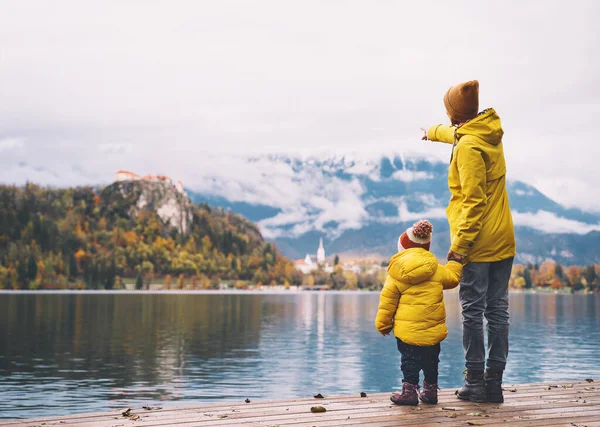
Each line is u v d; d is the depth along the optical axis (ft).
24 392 81.20
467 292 23.66
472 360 23.29
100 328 207.10
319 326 226.99
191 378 94.43
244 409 21.44
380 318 23.11
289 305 460.14
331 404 22.43
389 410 21.50
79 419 19.93
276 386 86.89
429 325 22.40
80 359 119.24
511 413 21.11
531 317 291.17
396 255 22.94
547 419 20.18
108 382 90.43
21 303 420.77
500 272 23.71
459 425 19.36
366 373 100.58
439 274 22.62
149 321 249.75
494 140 23.45
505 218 23.68
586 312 348.38
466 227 22.93
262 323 244.22
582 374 96.63
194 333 189.67
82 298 561.43
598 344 148.36
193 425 19.15
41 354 127.75
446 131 25.41
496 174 23.47
